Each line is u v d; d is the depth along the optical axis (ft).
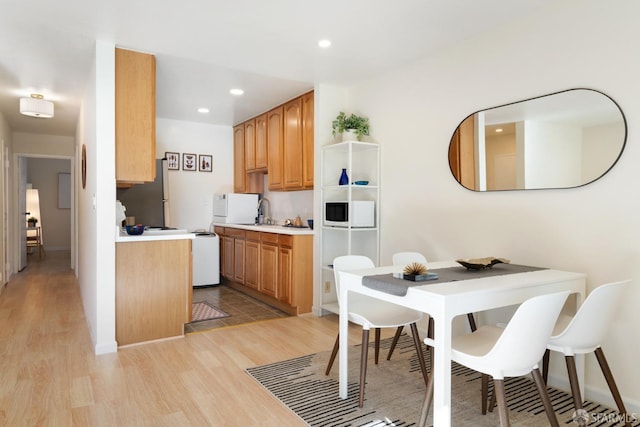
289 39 9.42
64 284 17.90
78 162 17.65
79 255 17.38
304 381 8.23
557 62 7.85
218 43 9.66
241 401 7.36
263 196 18.88
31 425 6.47
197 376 8.40
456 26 8.84
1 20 8.43
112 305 9.69
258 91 13.75
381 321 7.68
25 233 23.11
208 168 19.19
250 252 15.65
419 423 6.21
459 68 9.77
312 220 14.70
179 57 10.58
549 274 7.13
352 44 9.77
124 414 6.84
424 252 10.75
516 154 8.52
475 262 7.61
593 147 7.31
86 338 10.68
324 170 13.03
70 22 8.53
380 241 12.21
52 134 21.43
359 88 12.91
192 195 18.80
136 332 10.19
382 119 12.06
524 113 8.38
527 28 8.34
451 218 10.01
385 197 12.01
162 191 17.29
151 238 10.32
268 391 7.77
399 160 11.51
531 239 8.32
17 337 10.71
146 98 10.25
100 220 9.57
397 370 8.92
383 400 7.48
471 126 9.45
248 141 18.10
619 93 6.98
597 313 5.94
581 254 7.52
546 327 5.30
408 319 7.85
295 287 13.08
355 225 11.88
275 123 15.79
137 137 10.14
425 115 10.67
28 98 13.52
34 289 16.83
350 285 7.30
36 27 8.76
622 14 6.94
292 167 14.71
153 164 10.33
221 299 15.35
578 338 6.06
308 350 10.03
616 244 7.05
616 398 6.48
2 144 16.76
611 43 7.08
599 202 7.27
